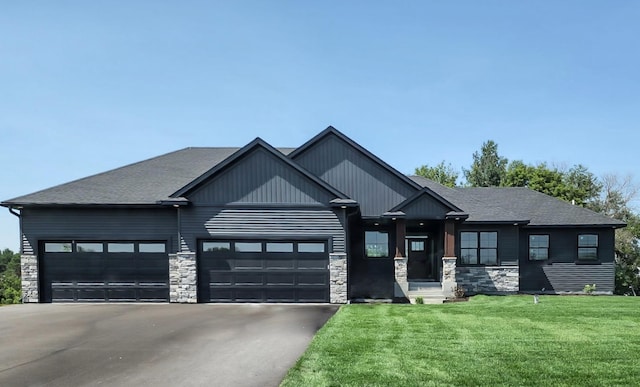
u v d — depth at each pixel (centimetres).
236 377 650
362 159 1867
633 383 599
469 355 734
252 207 1572
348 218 1700
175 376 658
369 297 1836
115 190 1681
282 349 815
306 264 1566
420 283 1844
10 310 1359
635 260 3028
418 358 718
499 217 1905
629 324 1007
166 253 1602
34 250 1595
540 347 786
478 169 4756
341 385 592
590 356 726
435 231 1989
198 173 1878
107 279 1595
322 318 1172
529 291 2009
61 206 1575
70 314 1263
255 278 1563
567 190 3884
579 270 2016
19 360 757
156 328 1035
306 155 1869
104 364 727
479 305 1392
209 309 1368
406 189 1853
